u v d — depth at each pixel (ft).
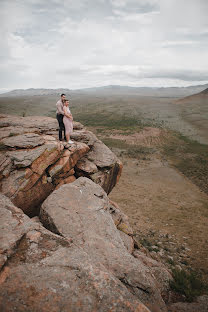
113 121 365.40
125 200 82.53
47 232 14.33
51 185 25.39
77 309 9.09
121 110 540.11
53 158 25.48
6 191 20.39
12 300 9.02
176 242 50.98
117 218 28.09
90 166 30.55
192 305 16.88
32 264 11.23
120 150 184.96
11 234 13.19
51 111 553.23
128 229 27.02
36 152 24.25
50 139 29.07
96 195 22.84
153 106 627.05
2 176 21.42
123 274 13.61
